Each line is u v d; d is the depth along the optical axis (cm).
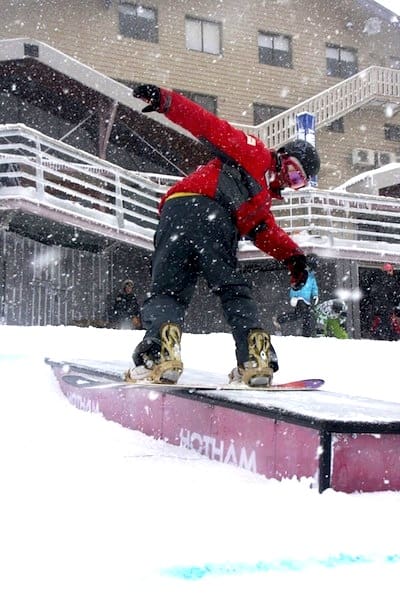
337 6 2412
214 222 294
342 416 207
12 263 1314
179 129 1611
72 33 2020
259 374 282
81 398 384
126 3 2102
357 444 204
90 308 1530
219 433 250
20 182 1323
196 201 296
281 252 324
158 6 2148
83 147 1670
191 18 2198
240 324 291
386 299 1728
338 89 2206
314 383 309
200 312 1644
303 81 2344
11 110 1549
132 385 268
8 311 1303
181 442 277
